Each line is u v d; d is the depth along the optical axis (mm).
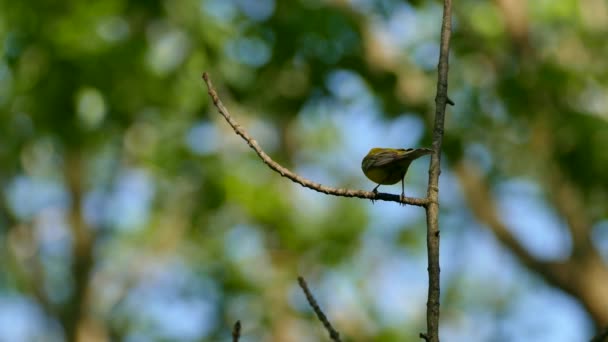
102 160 22750
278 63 12797
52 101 13914
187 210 19797
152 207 21391
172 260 23203
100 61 13836
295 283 20031
